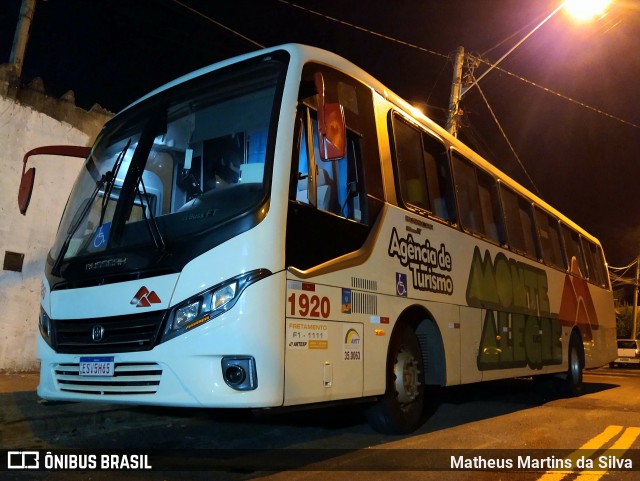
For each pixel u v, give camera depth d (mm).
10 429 5656
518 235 9297
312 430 6098
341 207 5148
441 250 6668
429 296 6266
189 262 4203
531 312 9164
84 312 4617
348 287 4953
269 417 6828
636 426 6871
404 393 5793
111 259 4617
